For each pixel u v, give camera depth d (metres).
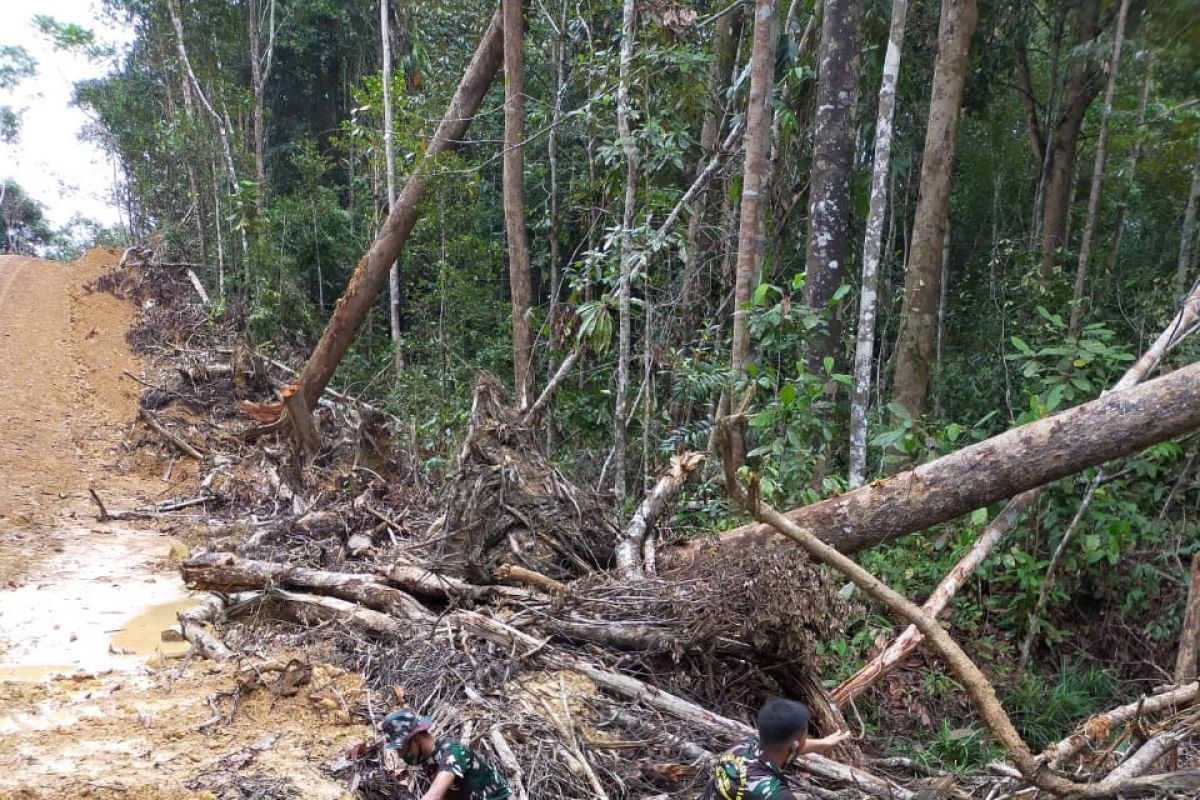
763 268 7.74
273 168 23.50
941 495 5.88
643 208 9.52
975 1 7.99
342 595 5.71
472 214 14.36
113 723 4.28
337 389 15.70
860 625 6.78
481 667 4.59
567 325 9.34
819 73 7.67
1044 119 12.14
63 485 10.23
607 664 4.77
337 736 4.18
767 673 5.06
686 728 4.31
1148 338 8.63
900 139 10.70
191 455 11.35
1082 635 7.54
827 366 6.54
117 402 13.80
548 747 4.00
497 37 10.40
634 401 9.69
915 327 8.26
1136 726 4.16
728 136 9.11
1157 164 8.99
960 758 5.80
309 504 9.22
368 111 14.17
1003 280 10.42
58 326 16.67
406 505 9.08
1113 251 10.68
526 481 6.22
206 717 4.37
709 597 4.80
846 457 9.41
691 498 7.91
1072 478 6.99
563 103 12.62
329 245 18.97
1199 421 5.40
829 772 4.20
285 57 23.81
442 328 13.74
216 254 20.50
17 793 3.49
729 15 9.98
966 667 3.21
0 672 5.11
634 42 8.94
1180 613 7.03
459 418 10.81
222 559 5.89
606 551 6.21
